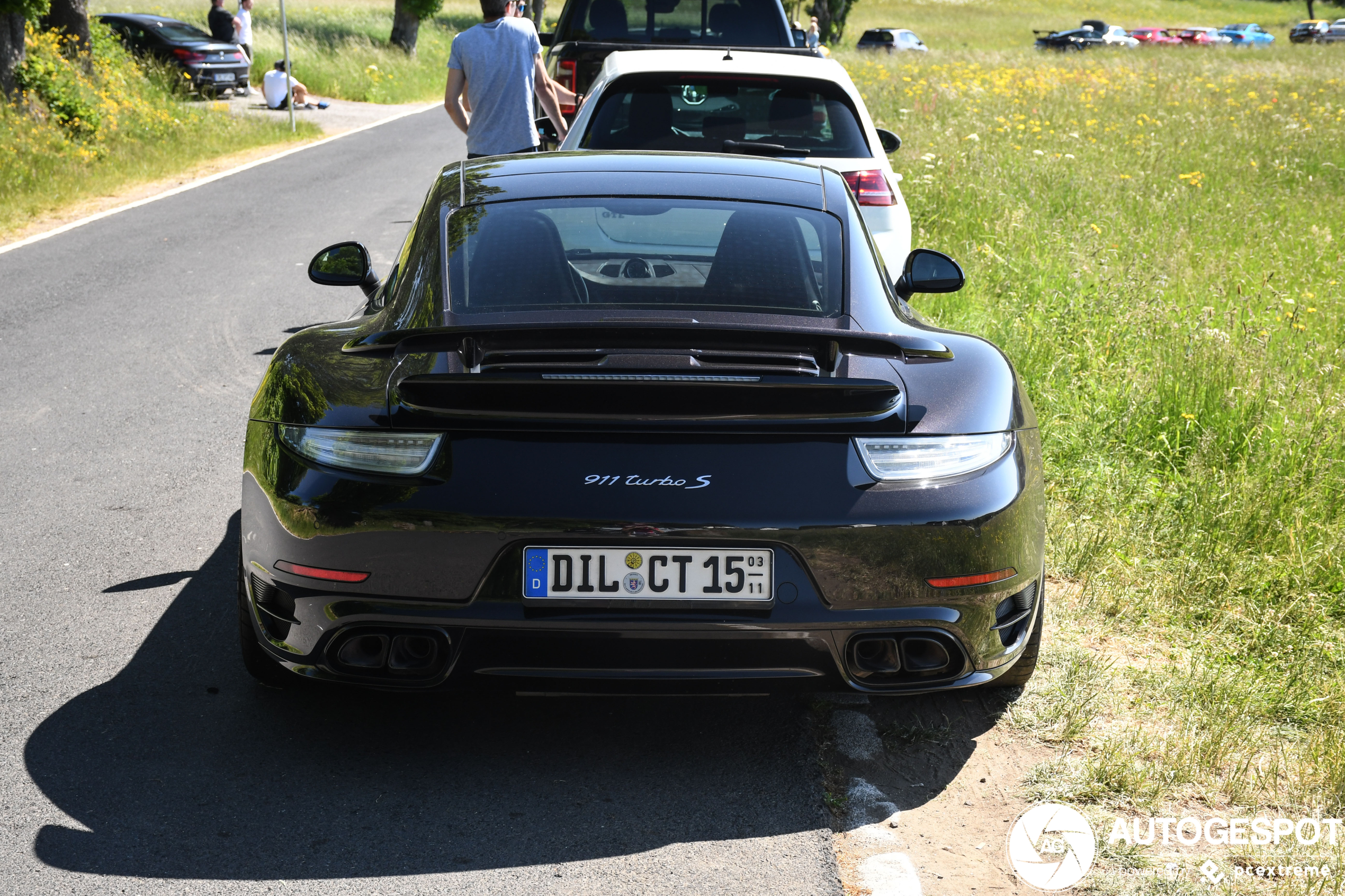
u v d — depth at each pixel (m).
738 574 2.53
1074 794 2.73
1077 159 12.09
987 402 2.73
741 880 2.41
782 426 2.55
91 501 4.52
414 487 2.52
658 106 6.29
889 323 2.97
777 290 2.98
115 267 9.15
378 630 2.60
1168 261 7.51
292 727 2.96
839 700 3.14
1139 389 5.35
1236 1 105.19
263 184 13.58
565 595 2.52
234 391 6.02
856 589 2.54
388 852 2.47
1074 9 94.00
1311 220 9.98
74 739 2.88
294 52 27.16
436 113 23.14
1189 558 3.95
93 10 35.22
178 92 21.08
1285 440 4.80
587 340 2.60
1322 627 3.56
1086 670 3.28
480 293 2.94
